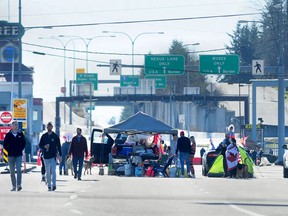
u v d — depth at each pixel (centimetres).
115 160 10019
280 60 13975
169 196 5594
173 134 9856
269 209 4641
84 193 5788
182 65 15788
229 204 4962
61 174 9250
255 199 5409
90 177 8538
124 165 9500
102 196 5503
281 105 13800
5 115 11250
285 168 8875
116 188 6450
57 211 4322
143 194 5769
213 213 4341
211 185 7050
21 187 6059
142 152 9544
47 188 6334
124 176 9238
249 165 8838
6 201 4984
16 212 4253
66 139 10081
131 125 10019
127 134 10519
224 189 6488
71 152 7800
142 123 10019
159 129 9931
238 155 8738
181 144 8819
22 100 11269
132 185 6906
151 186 6781
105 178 8275
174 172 9219
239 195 5788
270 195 5819
